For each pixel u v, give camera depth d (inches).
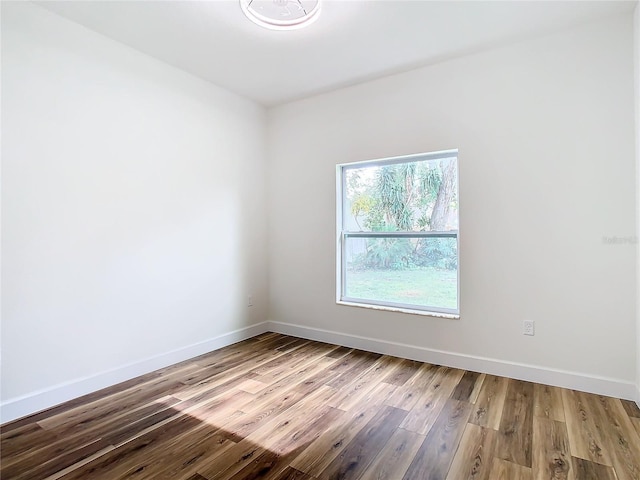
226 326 147.7
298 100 157.6
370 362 128.1
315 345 148.0
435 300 130.9
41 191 93.9
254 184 161.2
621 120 97.7
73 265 100.3
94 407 95.2
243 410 93.6
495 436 81.0
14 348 89.4
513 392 102.8
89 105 103.5
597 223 101.0
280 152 163.8
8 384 88.4
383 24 100.3
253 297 161.2
